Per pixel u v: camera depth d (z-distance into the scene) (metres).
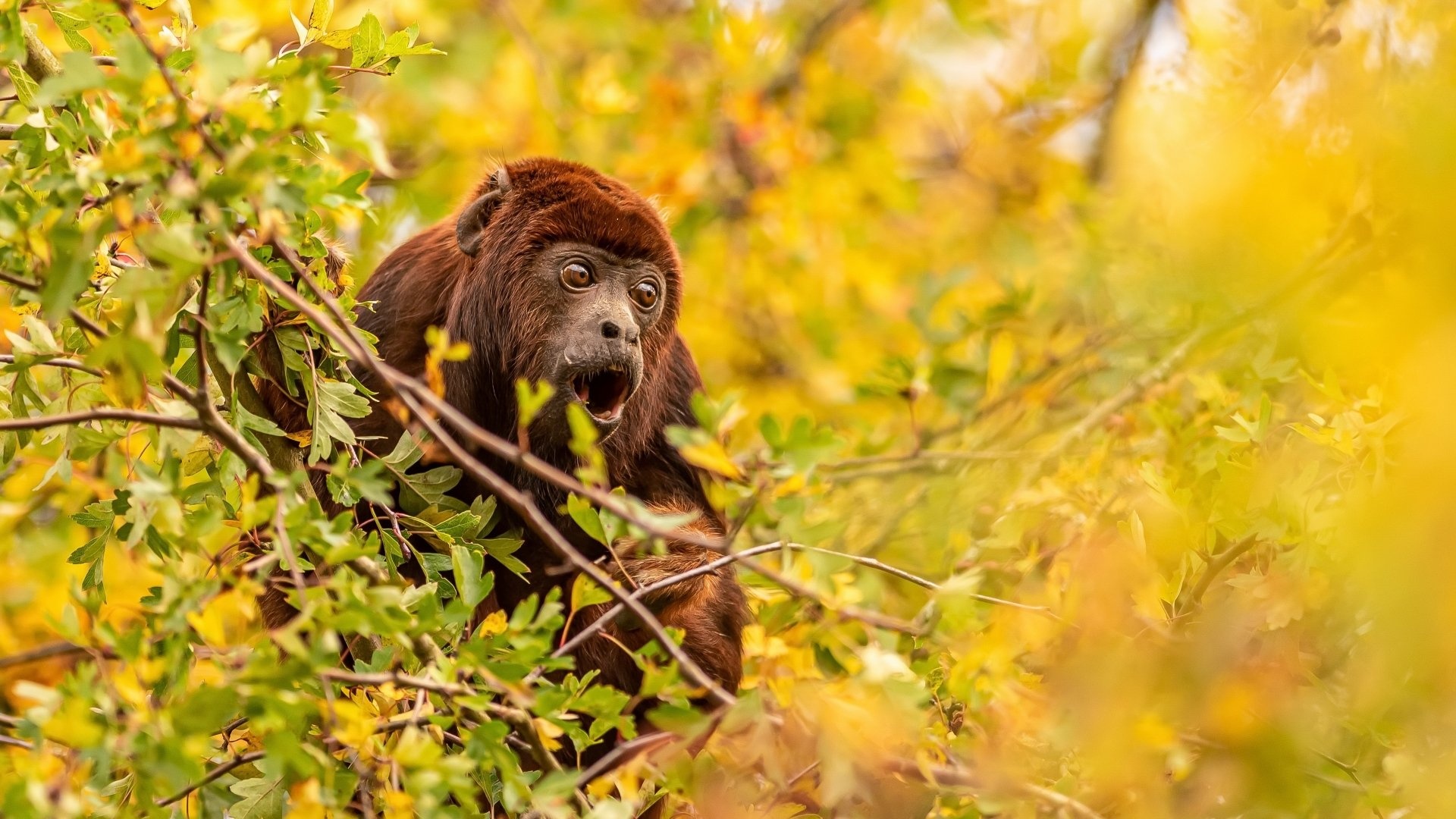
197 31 6.52
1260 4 8.14
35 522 12.29
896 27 18.30
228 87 6.01
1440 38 7.21
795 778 7.68
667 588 9.07
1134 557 7.94
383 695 6.65
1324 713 7.59
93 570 7.29
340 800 6.18
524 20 17.91
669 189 15.27
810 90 16.42
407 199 15.00
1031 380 12.57
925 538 10.79
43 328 6.59
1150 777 7.22
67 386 7.31
